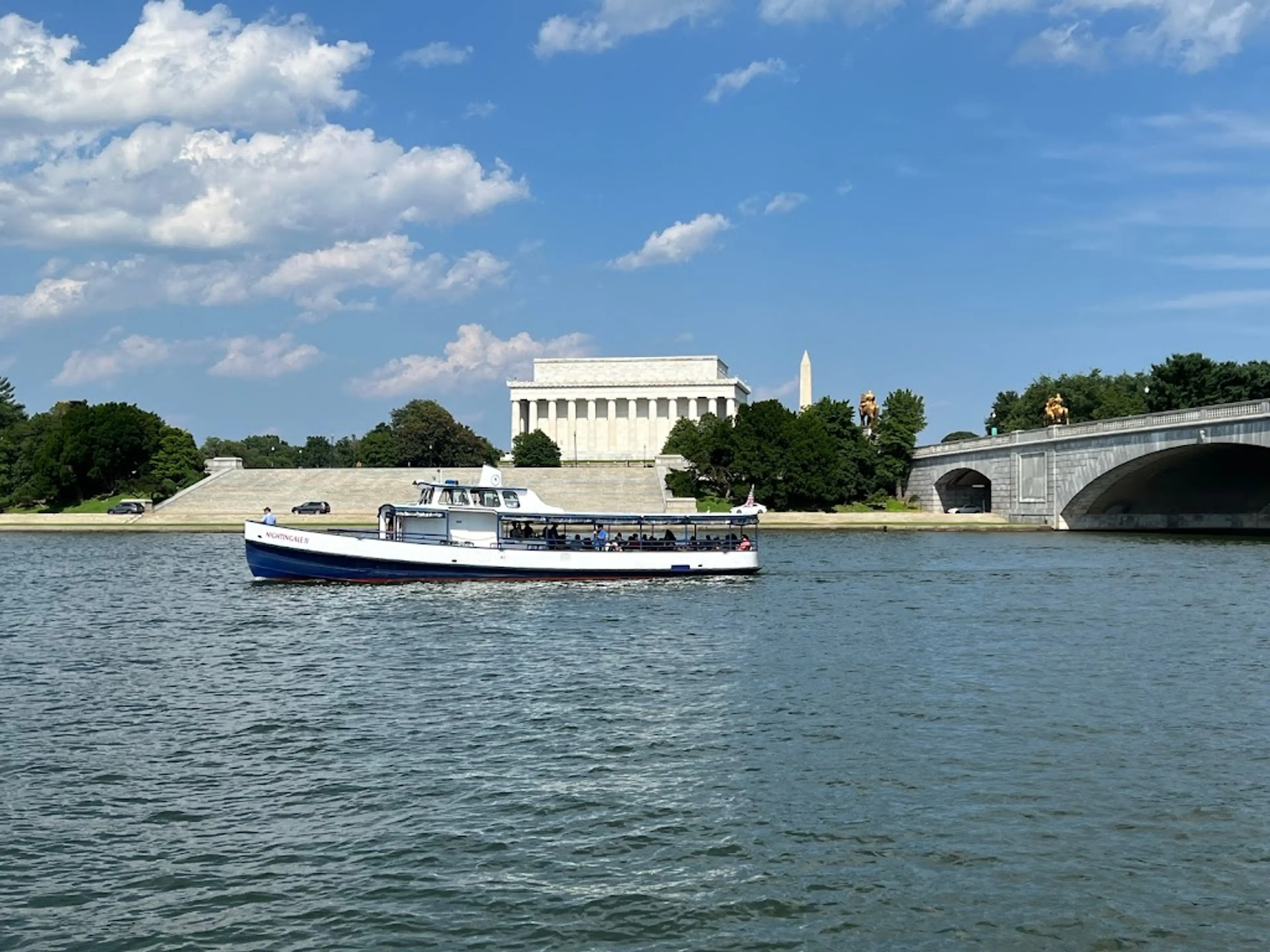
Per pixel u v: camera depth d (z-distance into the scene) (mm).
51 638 48875
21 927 19625
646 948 18812
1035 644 45812
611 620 53250
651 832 23672
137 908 20312
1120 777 27125
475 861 22203
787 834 23516
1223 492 118812
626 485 144750
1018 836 23359
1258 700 35188
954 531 123562
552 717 33438
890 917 19781
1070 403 186125
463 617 54500
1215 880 21219
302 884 21234
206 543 105438
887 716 33312
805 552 93438
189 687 38156
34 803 25719
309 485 142875
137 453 146750
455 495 70625
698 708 34594
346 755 29422
